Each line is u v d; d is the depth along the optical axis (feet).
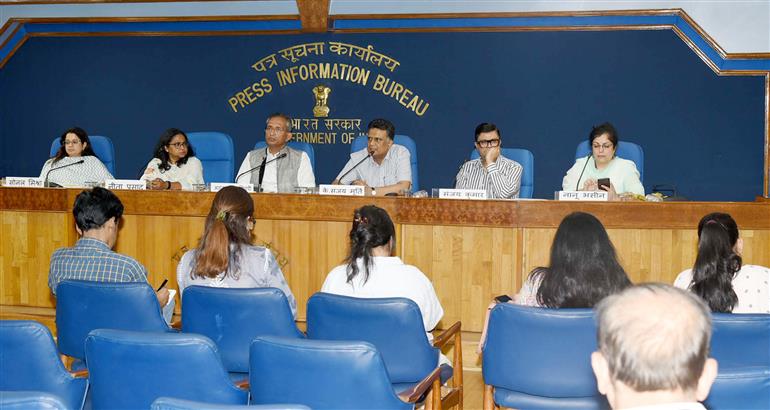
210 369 6.42
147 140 23.72
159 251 13.85
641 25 21.33
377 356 6.30
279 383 6.52
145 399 6.61
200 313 8.45
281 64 22.91
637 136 21.67
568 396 7.84
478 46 22.11
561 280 7.89
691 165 21.53
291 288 13.56
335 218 13.30
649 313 3.54
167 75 23.48
